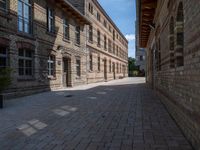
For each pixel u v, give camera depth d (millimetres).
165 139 5812
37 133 6602
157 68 14633
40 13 17594
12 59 14266
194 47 4855
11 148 5398
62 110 10281
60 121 8086
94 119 8359
